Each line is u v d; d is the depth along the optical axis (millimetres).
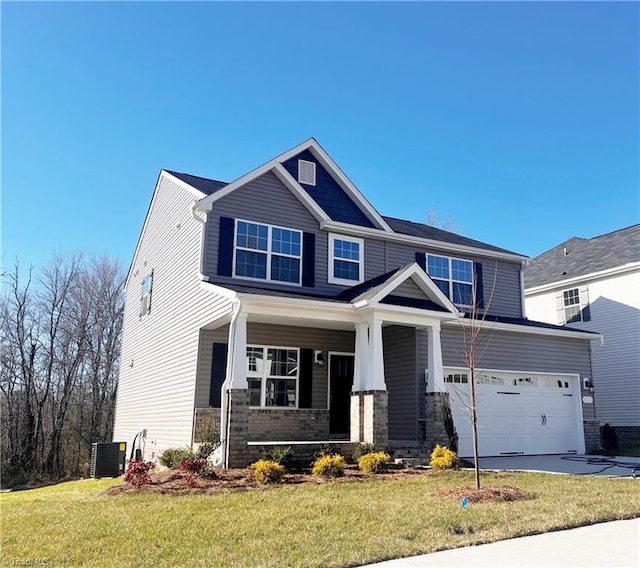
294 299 12305
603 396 21891
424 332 15180
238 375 11586
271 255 15289
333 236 16609
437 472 11078
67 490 13328
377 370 12742
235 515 7094
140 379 19203
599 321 22547
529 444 16766
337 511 7270
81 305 31469
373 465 11008
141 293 20391
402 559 5215
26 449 27188
